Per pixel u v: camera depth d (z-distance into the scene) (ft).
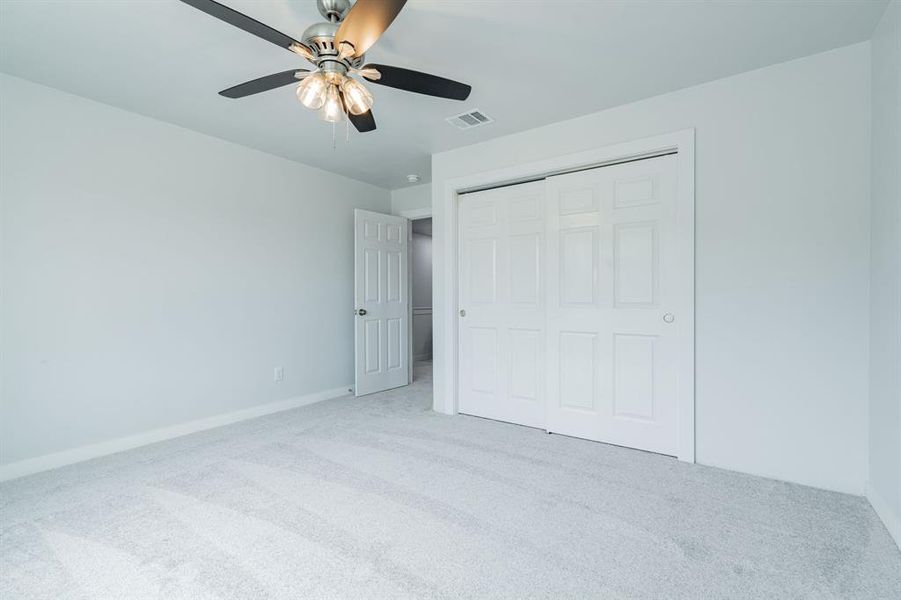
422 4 5.81
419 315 22.95
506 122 9.82
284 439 9.80
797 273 7.33
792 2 5.83
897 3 5.63
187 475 7.83
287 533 5.92
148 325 9.68
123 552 5.47
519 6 5.87
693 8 5.95
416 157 12.35
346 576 5.02
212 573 5.07
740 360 7.81
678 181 8.39
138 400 9.49
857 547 5.50
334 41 5.01
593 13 6.04
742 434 7.80
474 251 11.62
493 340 11.30
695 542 5.65
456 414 11.85
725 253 7.93
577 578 4.98
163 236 9.92
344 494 7.06
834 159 7.04
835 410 7.04
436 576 5.02
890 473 5.87
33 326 8.09
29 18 6.10
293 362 12.80
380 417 11.58
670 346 8.61
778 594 4.68
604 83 8.07
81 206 8.68
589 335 9.59
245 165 11.53
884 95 6.17
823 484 7.13
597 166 9.48
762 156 7.60
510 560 5.32
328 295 13.92
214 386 10.87
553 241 10.06
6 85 7.79
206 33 6.51
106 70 7.61
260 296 11.94
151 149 9.70
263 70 7.60
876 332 6.45
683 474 7.75
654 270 8.80
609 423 9.35
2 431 7.74
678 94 8.36
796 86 7.31
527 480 7.57
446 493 7.09
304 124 10.02
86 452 8.68
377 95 8.45
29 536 5.84
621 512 6.44
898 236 5.67
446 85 6.08
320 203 13.64
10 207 7.84
